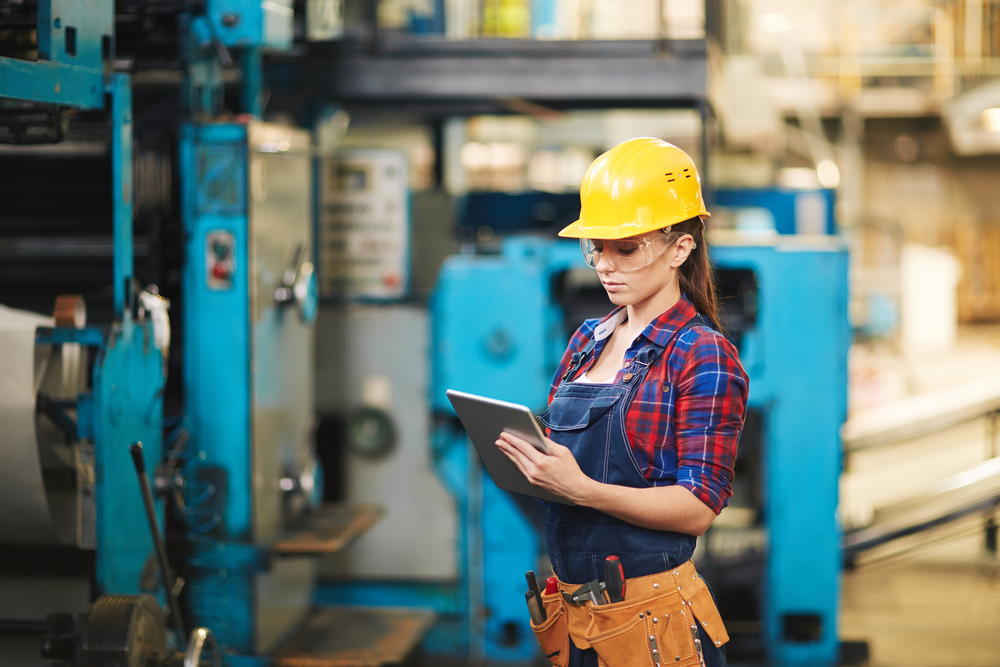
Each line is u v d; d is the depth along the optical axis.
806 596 4.12
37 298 3.82
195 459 3.68
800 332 4.04
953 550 5.94
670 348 1.82
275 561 3.81
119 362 2.92
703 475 1.74
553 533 1.91
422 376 4.81
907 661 4.20
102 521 2.85
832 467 4.07
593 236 1.84
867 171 18.25
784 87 14.41
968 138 16.77
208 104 3.88
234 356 3.65
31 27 2.86
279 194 3.93
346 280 4.96
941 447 8.65
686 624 1.81
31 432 2.80
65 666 2.73
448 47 4.63
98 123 3.81
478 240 5.48
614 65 4.55
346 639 4.11
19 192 3.89
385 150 4.90
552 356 4.11
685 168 1.89
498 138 11.48
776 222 6.27
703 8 4.53
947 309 16.78
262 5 3.72
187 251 3.66
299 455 4.13
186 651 2.72
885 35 14.89
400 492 4.84
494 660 4.13
